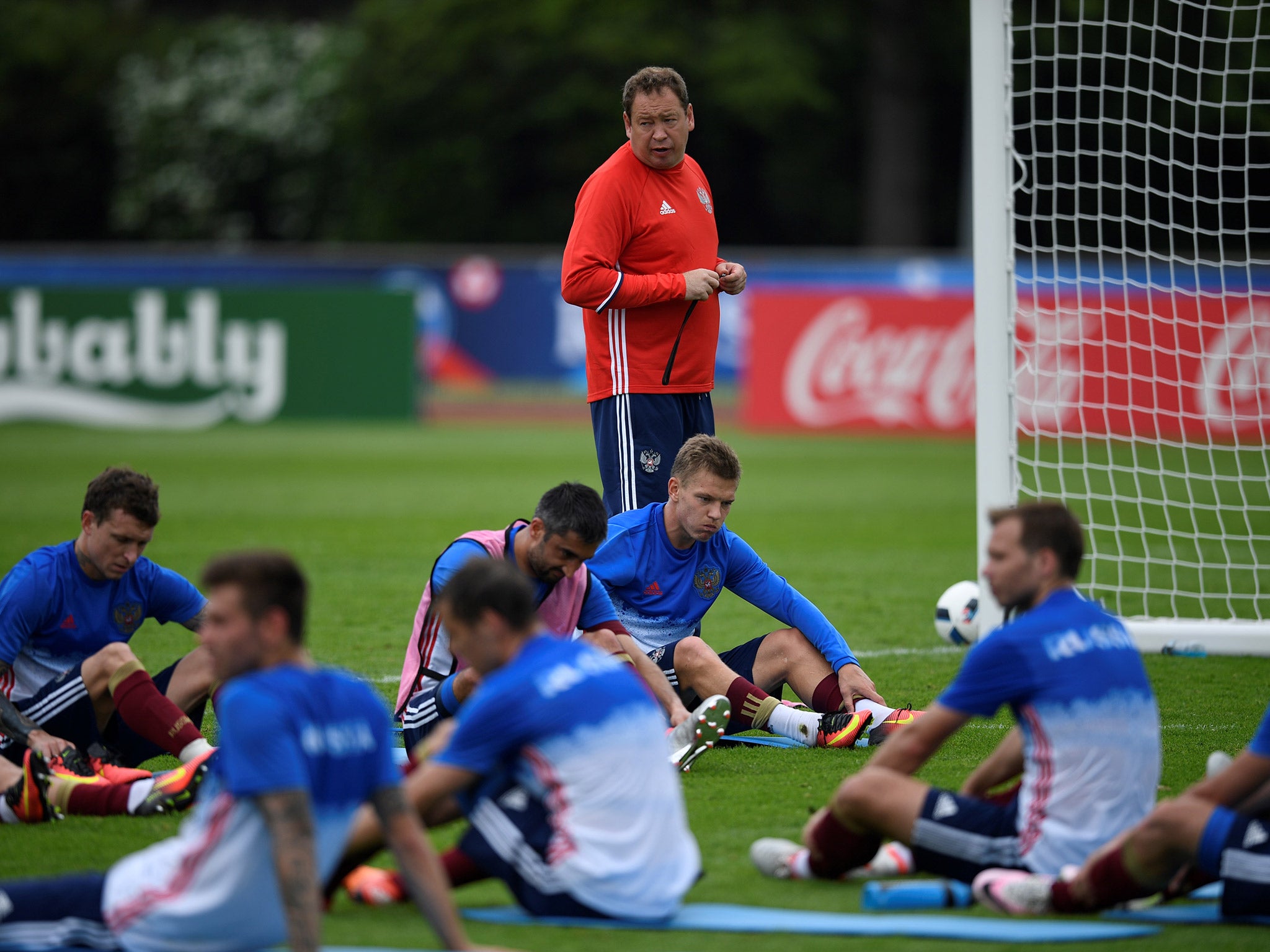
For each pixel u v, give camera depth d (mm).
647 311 22750
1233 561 41969
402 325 81750
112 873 11719
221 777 11258
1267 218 68438
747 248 133750
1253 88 34656
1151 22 66375
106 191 140875
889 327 77125
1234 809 13016
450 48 123875
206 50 139625
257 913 11258
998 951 12219
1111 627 13422
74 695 17156
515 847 12562
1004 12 26375
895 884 13359
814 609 20609
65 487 54969
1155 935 12578
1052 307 68188
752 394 78562
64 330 79062
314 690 11133
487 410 84188
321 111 134625
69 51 138625
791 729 19859
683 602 20594
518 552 17422
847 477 61656
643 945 12266
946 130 132500
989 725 21719
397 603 33031
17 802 16125
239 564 11141
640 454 22969
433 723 17375
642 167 22766
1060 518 13422
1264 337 66062
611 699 12477
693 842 13328
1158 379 32906
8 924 11508
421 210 129000
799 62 122500
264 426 81000
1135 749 13156
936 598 34375
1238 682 24938
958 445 74875
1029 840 13094
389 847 11609
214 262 82438
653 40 122312
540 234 128875
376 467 63375
